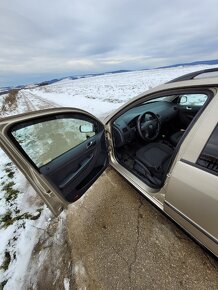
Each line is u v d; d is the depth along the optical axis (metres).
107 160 2.82
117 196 2.63
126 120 3.10
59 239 2.13
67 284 1.67
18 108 15.45
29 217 2.55
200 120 1.44
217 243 1.30
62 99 16.91
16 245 2.15
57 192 1.77
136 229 2.09
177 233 1.97
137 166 2.71
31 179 1.54
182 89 1.71
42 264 1.89
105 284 1.62
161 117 3.15
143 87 20.64
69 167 2.02
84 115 2.31
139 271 1.68
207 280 1.55
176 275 1.61
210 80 1.51
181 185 1.45
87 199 2.70
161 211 2.05
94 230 2.17
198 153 1.38
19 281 1.77
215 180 1.23
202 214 1.33
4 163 4.56
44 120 1.71
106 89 23.44
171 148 2.79
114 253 1.87
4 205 2.90
